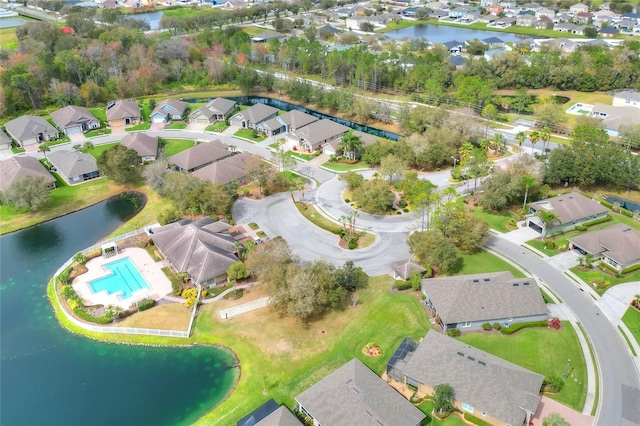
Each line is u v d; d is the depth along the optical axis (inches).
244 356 2923.2
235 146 5797.2
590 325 3041.3
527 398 2413.9
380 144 5157.5
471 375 2544.3
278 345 2977.4
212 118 6560.0
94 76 7391.7
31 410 2659.9
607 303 3216.0
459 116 5438.0
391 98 7303.2
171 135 6156.5
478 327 3041.3
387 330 3053.6
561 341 2920.8
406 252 3784.5
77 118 6235.2
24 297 3506.4
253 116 6284.5
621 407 2500.0
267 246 3415.4
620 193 4623.5
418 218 4222.4
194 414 2596.0
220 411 2598.4
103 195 4815.5
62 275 3563.0
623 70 7293.3
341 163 5315.0
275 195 4682.6
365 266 3641.7
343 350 2923.2
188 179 4308.6
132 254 3860.7
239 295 3358.8
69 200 4717.0
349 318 3161.9
